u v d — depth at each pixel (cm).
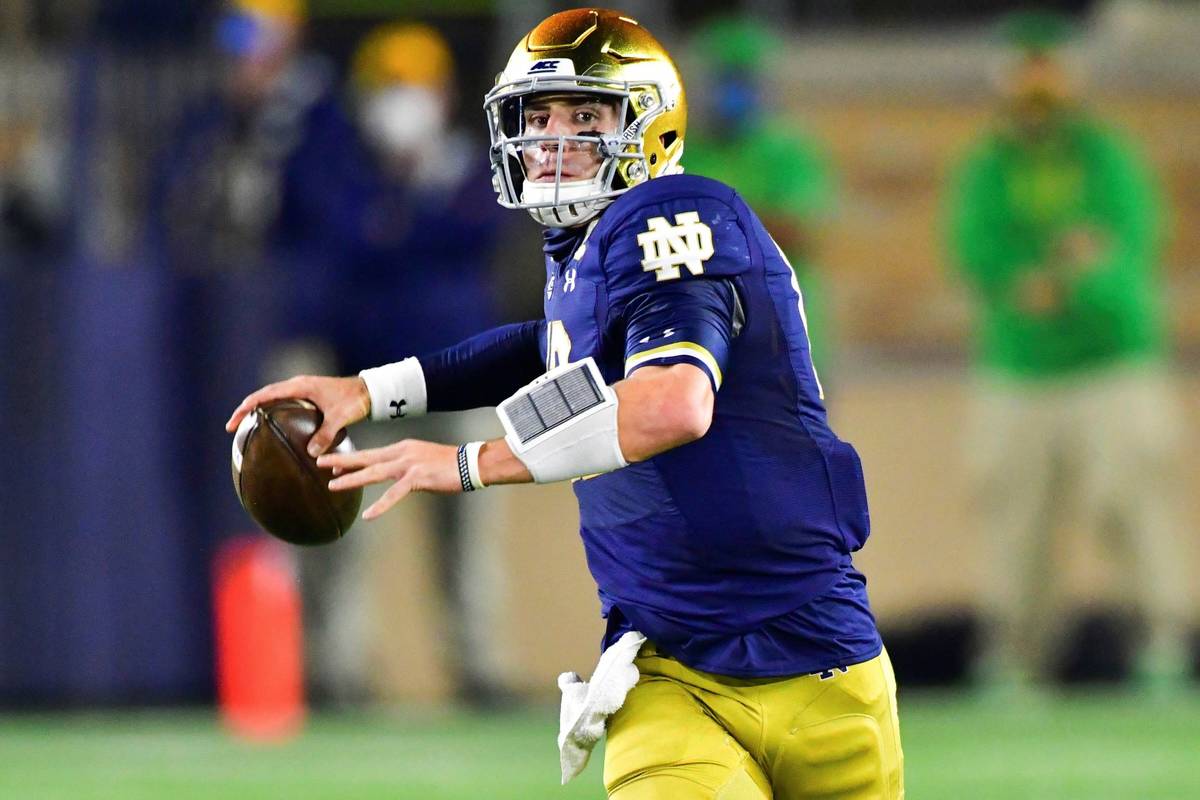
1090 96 4222
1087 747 2642
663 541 1211
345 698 3059
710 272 1166
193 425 3022
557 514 3594
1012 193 3092
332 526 1277
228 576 3005
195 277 3008
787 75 4238
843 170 4228
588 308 1202
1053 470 3131
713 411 1199
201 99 3030
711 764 1197
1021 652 3166
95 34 3162
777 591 1210
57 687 3016
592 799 2267
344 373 2989
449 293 2970
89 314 3003
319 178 2958
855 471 1238
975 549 3728
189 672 3039
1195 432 3928
